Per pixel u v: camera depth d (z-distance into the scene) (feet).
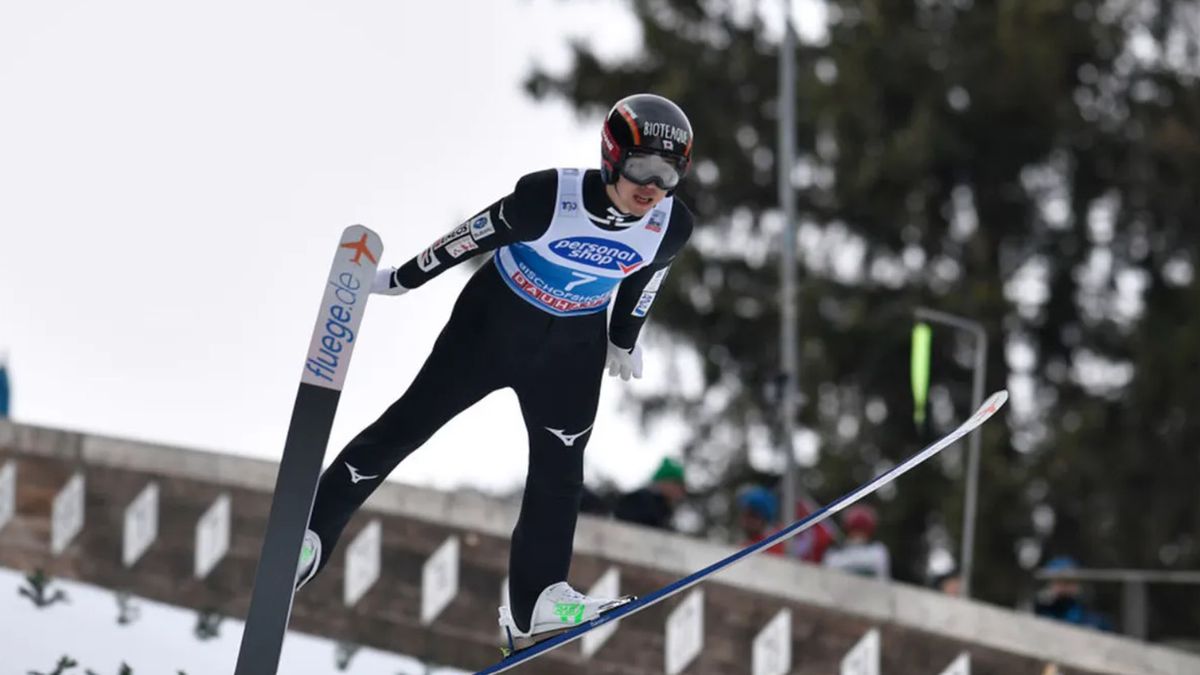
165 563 117.80
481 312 70.28
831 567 125.49
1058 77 307.37
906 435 293.23
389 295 70.44
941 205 310.24
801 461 300.81
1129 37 317.01
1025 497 281.74
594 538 113.70
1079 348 315.17
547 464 71.72
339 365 68.13
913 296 297.74
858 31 306.14
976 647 117.50
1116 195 315.99
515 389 71.46
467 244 68.13
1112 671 120.37
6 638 99.50
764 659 113.80
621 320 72.49
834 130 300.20
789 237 200.54
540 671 112.68
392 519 115.85
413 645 113.91
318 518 71.20
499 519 115.65
